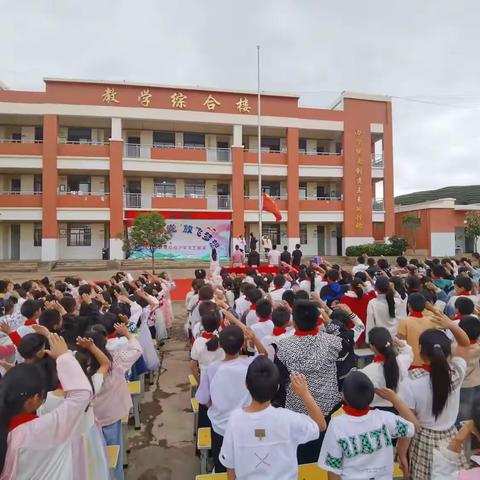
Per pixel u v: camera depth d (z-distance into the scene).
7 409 1.90
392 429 2.32
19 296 6.39
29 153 23.25
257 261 14.31
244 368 2.95
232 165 25.77
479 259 11.07
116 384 3.25
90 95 23.75
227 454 2.14
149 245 21.00
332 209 27.11
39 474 1.96
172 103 24.75
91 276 19.97
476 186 46.31
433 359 2.70
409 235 30.23
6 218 23.19
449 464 2.24
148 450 4.12
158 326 7.89
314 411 2.30
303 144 28.73
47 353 2.65
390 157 27.62
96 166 23.95
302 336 3.07
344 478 2.24
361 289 5.48
